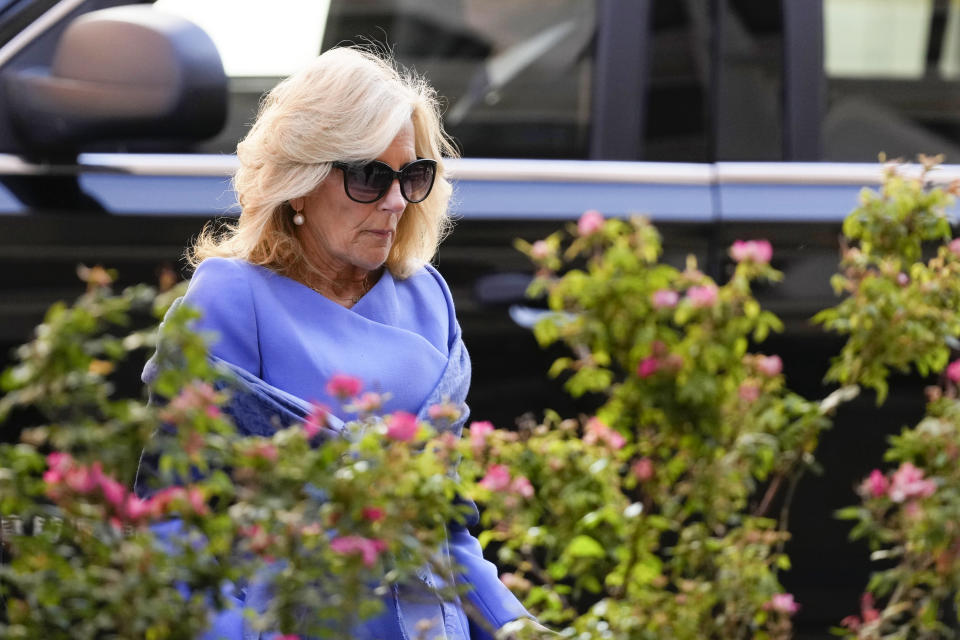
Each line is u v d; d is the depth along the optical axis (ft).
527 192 38.52
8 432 35.40
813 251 38.91
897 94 41.60
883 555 28.73
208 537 22.08
